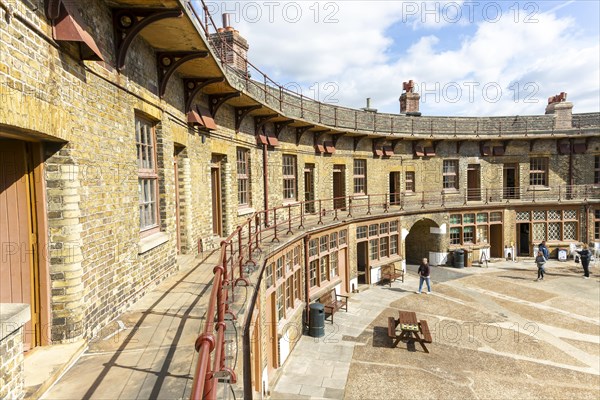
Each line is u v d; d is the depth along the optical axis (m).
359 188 17.09
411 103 20.38
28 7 2.91
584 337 10.34
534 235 19.75
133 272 4.87
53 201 3.49
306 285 10.94
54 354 3.33
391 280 15.55
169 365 3.27
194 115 7.41
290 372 8.55
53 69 3.25
